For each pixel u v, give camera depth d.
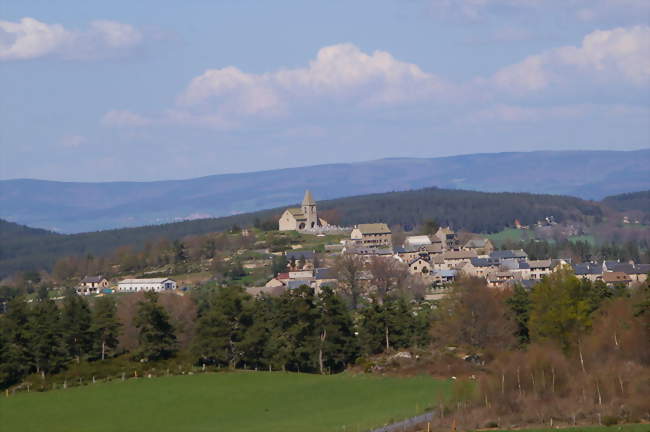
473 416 188.62
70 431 197.38
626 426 178.25
